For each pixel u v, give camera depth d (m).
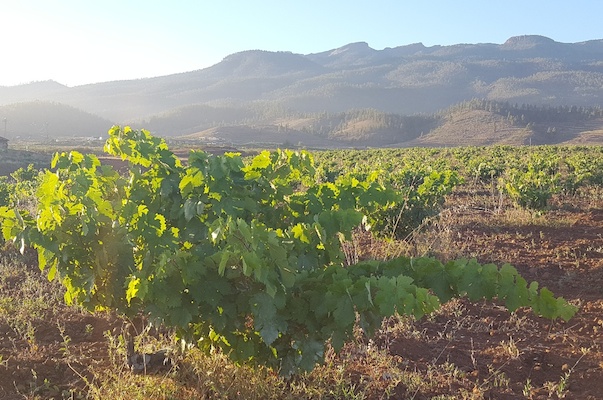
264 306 3.47
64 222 3.99
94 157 4.38
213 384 4.11
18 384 4.41
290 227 4.20
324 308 3.52
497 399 4.32
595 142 191.75
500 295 3.51
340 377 4.52
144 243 4.13
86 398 4.12
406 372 4.72
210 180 3.98
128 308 4.24
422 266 3.68
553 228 11.41
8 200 13.58
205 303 3.78
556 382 4.67
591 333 5.75
